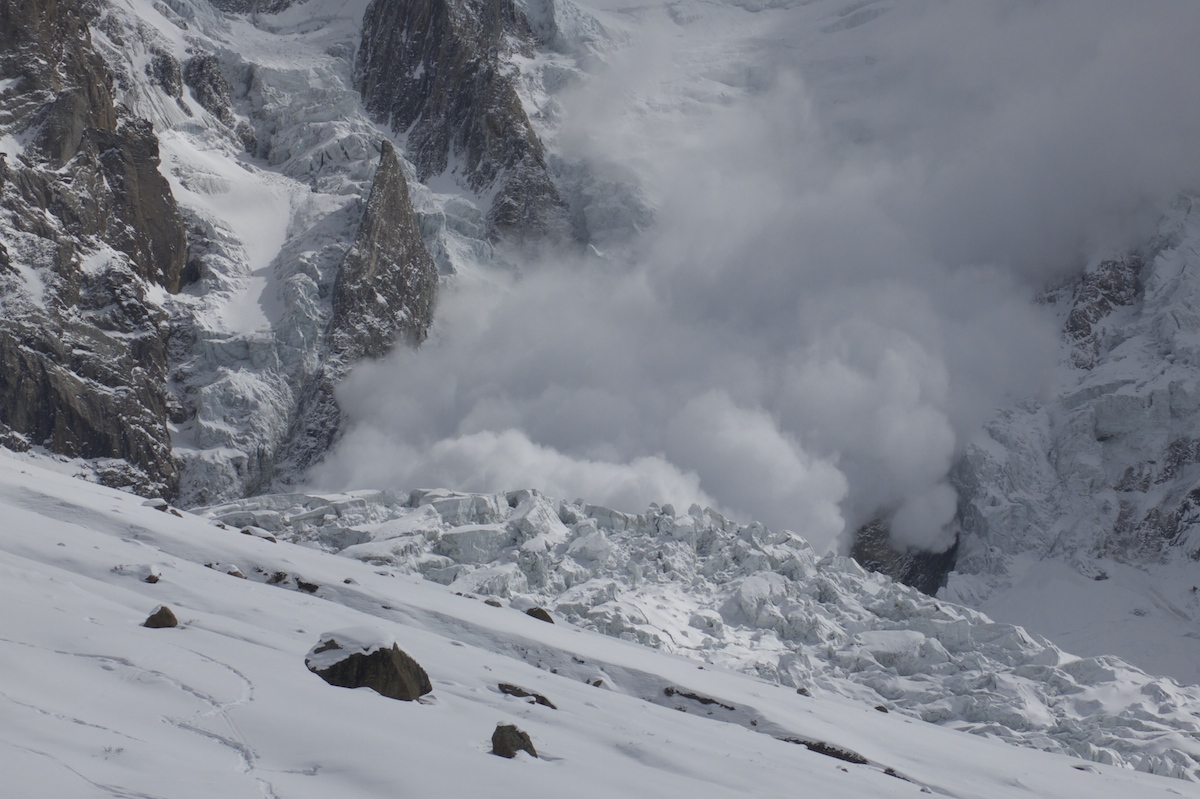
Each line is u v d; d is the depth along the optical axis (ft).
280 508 286.05
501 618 180.45
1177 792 170.30
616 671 164.35
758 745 126.21
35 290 404.57
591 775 79.36
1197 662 435.12
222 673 83.46
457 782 68.33
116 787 56.39
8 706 65.72
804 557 288.71
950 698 229.25
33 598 97.19
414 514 274.98
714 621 248.73
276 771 65.05
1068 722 219.41
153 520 180.34
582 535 278.87
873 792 110.11
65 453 388.78
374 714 81.35
